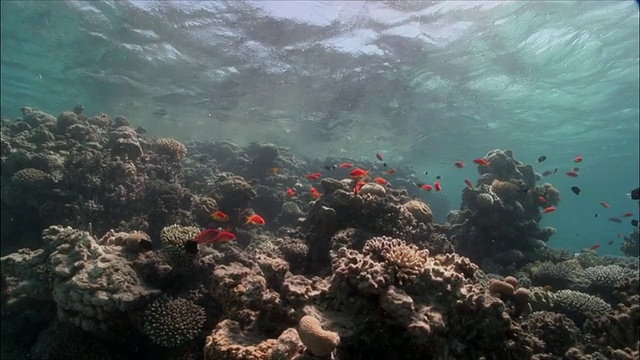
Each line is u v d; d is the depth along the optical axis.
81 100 28.66
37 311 6.94
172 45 18.59
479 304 3.82
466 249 11.84
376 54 18.14
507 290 4.88
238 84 22.59
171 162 11.81
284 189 15.77
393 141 32.50
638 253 16.69
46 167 9.55
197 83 22.91
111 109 30.17
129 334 5.88
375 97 22.89
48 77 24.48
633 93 22.81
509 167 12.94
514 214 11.55
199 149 21.42
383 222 6.94
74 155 9.97
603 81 21.16
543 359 4.89
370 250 4.46
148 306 5.49
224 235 6.34
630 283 6.94
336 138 32.09
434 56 18.19
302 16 15.47
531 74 20.14
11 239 9.45
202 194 11.87
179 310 5.50
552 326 6.12
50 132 11.41
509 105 24.48
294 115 27.22
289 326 4.04
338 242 6.49
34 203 9.08
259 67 20.27
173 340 5.23
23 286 6.29
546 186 13.66
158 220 9.03
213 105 26.48
